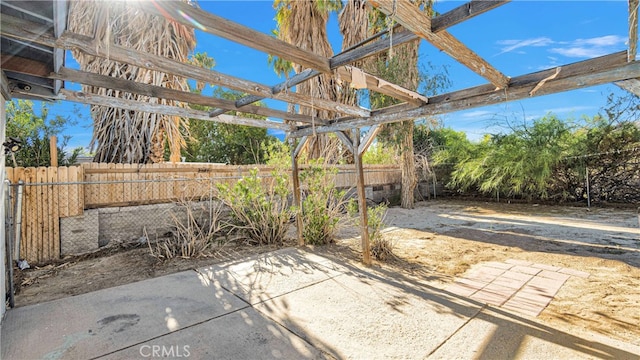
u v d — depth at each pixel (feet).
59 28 5.49
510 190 30.68
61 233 13.98
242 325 7.77
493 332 7.31
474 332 7.32
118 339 7.11
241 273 11.78
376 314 8.31
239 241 16.65
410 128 28.27
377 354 6.49
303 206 17.74
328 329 7.54
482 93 8.84
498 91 8.52
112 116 18.10
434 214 25.96
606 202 26.66
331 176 18.69
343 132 13.93
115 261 13.41
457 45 6.19
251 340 7.07
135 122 18.34
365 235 12.83
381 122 11.77
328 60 7.27
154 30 18.12
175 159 20.17
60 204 13.94
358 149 12.87
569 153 26.94
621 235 16.34
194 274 11.73
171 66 7.39
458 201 34.55
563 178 28.35
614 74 6.40
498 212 26.18
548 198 29.40
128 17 17.39
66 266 12.86
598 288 9.79
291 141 16.55
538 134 28.40
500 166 29.81
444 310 8.52
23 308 8.79
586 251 13.78
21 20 5.36
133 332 7.43
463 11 5.14
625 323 7.66
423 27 5.32
